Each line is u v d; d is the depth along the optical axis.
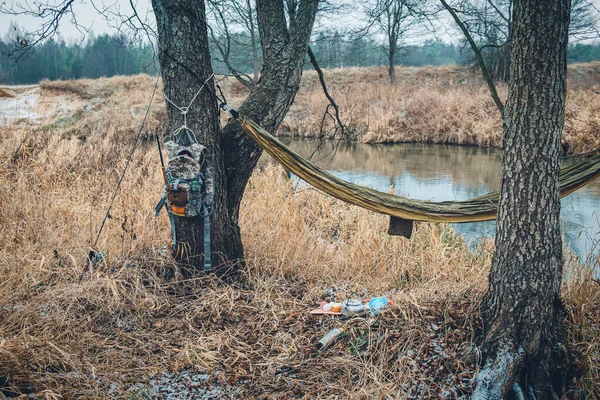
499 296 3.89
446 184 13.11
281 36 5.26
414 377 3.74
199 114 4.79
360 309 4.48
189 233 4.97
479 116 21.17
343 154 18.78
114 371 3.72
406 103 24.19
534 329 3.74
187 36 4.69
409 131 22.19
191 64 4.71
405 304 4.47
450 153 18.66
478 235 8.80
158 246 5.58
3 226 5.91
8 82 32.44
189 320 4.43
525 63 3.60
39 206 6.45
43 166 8.40
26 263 5.09
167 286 4.91
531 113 3.62
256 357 4.05
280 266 5.56
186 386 3.67
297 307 4.78
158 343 4.10
